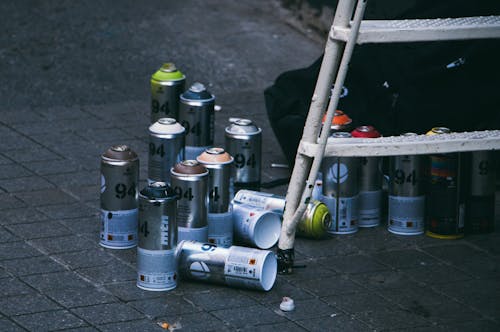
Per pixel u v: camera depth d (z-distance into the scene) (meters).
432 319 6.18
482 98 7.86
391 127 7.96
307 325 6.06
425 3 8.20
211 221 6.95
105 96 10.14
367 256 7.06
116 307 6.20
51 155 8.65
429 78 7.91
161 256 6.36
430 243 7.30
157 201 6.29
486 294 6.54
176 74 8.47
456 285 6.65
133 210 6.99
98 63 10.84
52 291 6.37
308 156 6.46
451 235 7.35
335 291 6.52
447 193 7.27
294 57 11.41
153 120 8.55
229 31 11.95
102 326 5.96
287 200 6.66
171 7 12.49
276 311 6.22
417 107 7.84
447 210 7.30
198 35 11.73
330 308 6.29
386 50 8.12
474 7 8.05
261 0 12.84
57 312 6.11
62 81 10.38
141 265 6.41
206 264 6.46
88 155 8.70
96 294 6.35
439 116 7.84
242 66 11.07
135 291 6.41
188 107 7.96
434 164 7.27
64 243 7.06
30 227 7.28
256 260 6.36
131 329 5.93
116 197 6.91
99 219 7.48
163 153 7.41
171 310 6.18
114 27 11.73
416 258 7.05
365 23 6.28
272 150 9.02
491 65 7.95
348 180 7.31
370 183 7.48
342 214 7.36
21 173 8.25
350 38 6.04
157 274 6.39
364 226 7.55
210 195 6.93
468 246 7.26
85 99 10.03
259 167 7.66
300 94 8.31
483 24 6.23
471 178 7.36
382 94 8.02
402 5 8.30
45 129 9.23
